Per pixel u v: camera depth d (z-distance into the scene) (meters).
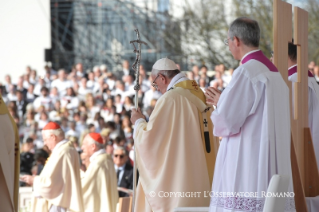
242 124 13.76
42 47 70.94
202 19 68.62
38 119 54.94
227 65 67.94
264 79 13.86
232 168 13.93
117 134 47.47
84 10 71.94
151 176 18.03
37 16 70.88
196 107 18.39
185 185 17.73
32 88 58.53
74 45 71.81
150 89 56.25
